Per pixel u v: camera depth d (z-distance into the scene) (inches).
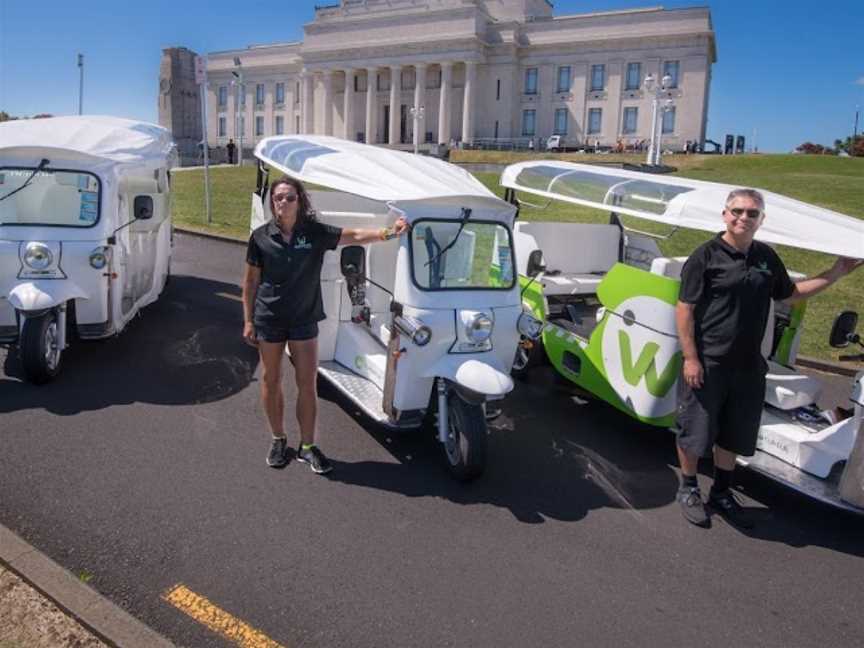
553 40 2447.1
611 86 2393.0
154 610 130.1
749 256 168.9
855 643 135.3
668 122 2326.5
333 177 224.8
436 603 137.6
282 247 171.5
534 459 209.2
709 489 195.9
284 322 176.4
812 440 182.5
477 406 185.2
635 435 232.5
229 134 3139.8
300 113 2903.5
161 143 315.0
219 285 407.8
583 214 685.9
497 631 131.0
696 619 139.0
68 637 119.5
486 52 2507.4
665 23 2282.2
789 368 229.5
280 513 166.6
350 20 2623.0
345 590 139.5
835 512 189.0
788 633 136.8
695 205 215.8
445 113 2502.5
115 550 147.0
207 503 168.4
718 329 167.9
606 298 224.2
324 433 214.8
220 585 138.3
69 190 250.2
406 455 203.9
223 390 244.4
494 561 153.6
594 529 170.9
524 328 199.5
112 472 180.2
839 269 175.0
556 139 2262.6
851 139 2667.3
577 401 261.0
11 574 134.5
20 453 187.0
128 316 283.1
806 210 203.3
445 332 189.3
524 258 277.0
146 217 267.1
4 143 246.8
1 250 236.8
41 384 237.1
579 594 144.2
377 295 239.8
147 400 230.7
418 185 205.5
